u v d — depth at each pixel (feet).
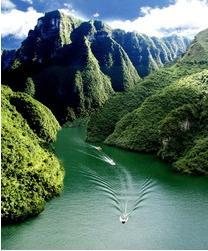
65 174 318.86
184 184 300.20
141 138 417.90
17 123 371.76
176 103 452.35
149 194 277.44
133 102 558.56
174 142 375.04
